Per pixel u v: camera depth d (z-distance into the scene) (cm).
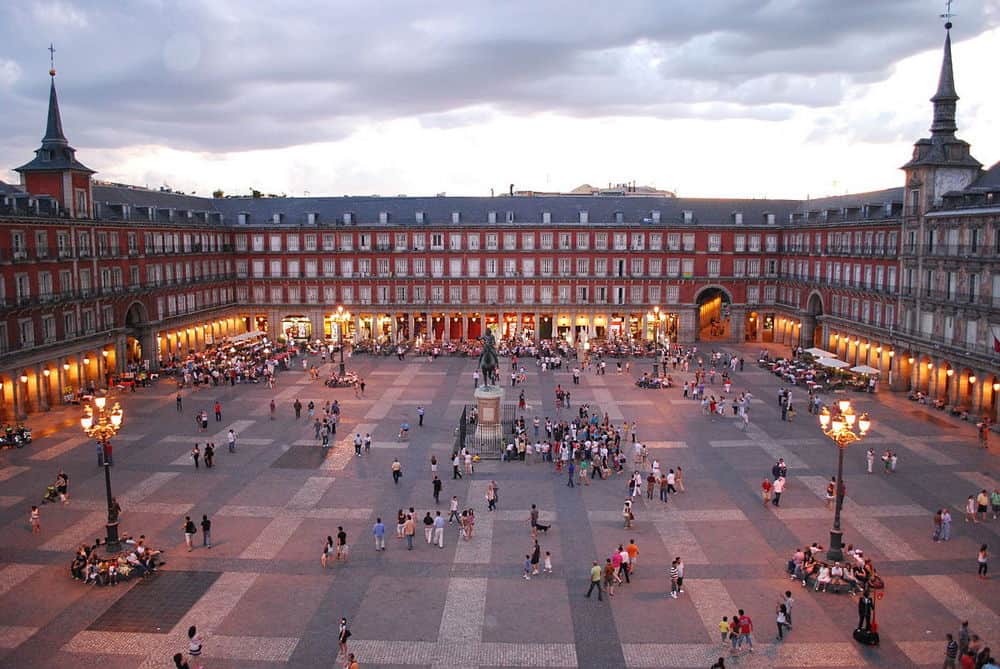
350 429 5722
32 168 6875
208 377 7488
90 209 7312
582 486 4450
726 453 5069
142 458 4969
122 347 7731
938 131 6838
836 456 4991
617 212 10569
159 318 8581
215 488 4394
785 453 5066
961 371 6144
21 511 4034
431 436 5525
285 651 2697
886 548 3566
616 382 7594
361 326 10650
